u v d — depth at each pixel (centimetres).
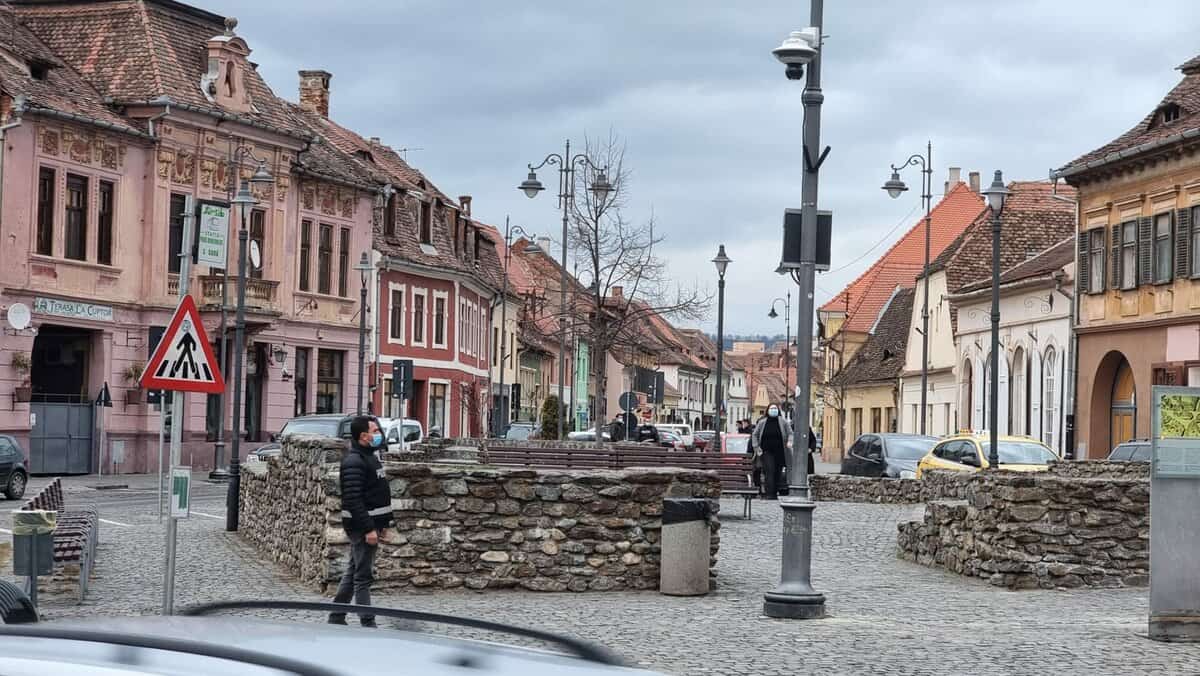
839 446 10331
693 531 1877
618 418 6303
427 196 7556
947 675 1288
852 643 1464
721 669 1302
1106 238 5219
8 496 3906
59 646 378
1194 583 1501
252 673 352
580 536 1919
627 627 1566
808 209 1664
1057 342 5797
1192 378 4644
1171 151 4744
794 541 1667
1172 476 1504
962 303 7075
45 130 4919
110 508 3488
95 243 5153
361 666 371
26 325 4794
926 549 2333
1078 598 1925
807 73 1675
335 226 6444
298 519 2108
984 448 3647
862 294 10619
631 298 5494
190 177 5553
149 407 5328
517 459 3338
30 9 5628
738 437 5353
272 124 5934
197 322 1531
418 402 7325
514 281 10619
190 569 2175
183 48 5656
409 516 1891
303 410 6256
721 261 5272
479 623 467
